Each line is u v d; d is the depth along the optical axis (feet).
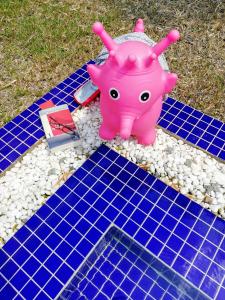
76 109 3.53
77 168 3.08
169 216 2.78
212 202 2.85
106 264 2.61
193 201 2.86
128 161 3.12
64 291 2.47
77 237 2.68
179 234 2.69
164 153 3.16
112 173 3.04
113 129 2.97
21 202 2.87
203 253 2.59
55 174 3.03
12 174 3.05
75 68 4.00
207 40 4.33
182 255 2.59
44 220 2.77
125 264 2.61
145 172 3.05
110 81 2.32
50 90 3.73
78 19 4.59
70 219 2.77
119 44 2.39
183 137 3.29
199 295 2.45
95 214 2.80
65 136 3.20
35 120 3.46
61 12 4.70
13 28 4.42
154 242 2.65
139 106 2.39
